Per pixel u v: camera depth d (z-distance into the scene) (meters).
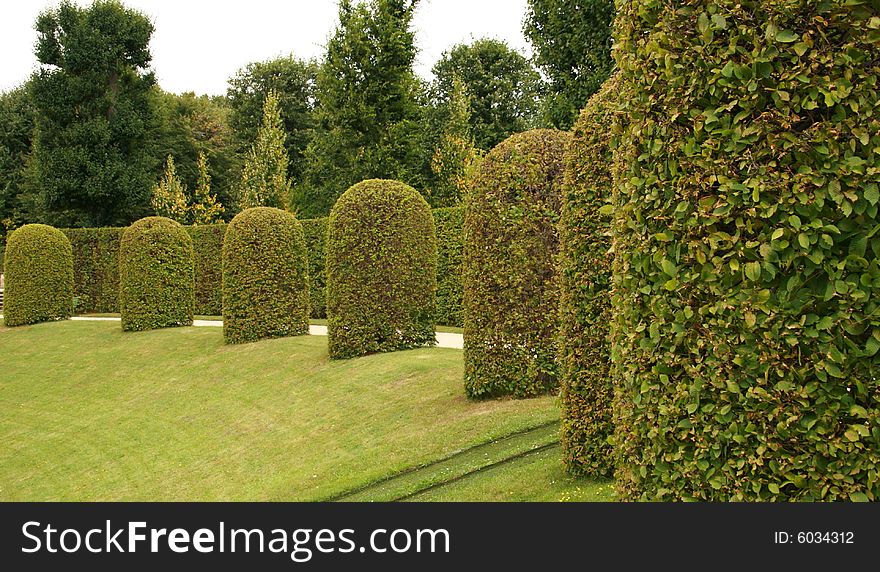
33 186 40.56
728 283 3.12
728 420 3.14
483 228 9.27
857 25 2.84
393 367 11.82
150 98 38.47
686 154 3.25
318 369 13.03
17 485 11.30
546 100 18.58
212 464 10.30
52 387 16.69
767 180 2.98
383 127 28.48
